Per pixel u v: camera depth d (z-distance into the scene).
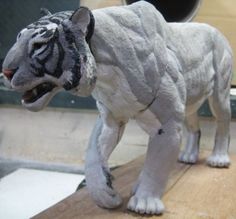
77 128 1.12
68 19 0.53
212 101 0.84
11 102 1.09
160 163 0.64
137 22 0.61
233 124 1.02
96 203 0.67
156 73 0.62
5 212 0.84
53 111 1.12
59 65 0.52
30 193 0.93
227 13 1.09
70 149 1.13
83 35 0.53
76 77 0.52
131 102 0.61
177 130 0.64
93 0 1.12
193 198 0.72
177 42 0.68
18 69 0.52
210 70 0.79
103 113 0.66
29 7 1.18
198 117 0.95
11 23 1.19
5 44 1.19
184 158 0.90
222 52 0.83
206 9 1.09
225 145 0.89
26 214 0.84
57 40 0.52
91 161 0.67
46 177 1.04
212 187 0.77
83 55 0.53
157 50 0.62
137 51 0.60
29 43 0.52
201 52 0.74
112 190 0.66
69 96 1.05
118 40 0.58
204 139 1.06
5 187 0.97
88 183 0.67
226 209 0.68
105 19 0.58
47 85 0.54
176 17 0.99
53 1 1.16
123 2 0.95
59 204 0.68
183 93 0.66
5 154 1.17
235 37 1.09
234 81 1.08
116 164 1.10
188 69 0.69
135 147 1.09
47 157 1.14
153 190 0.65
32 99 0.54
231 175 0.84
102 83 0.59
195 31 0.75
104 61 0.57
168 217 0.64
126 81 0.60
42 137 1.14
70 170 1.09
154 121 0.64
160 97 0.63
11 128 1.16
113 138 0.67
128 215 0.64
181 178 0.81
